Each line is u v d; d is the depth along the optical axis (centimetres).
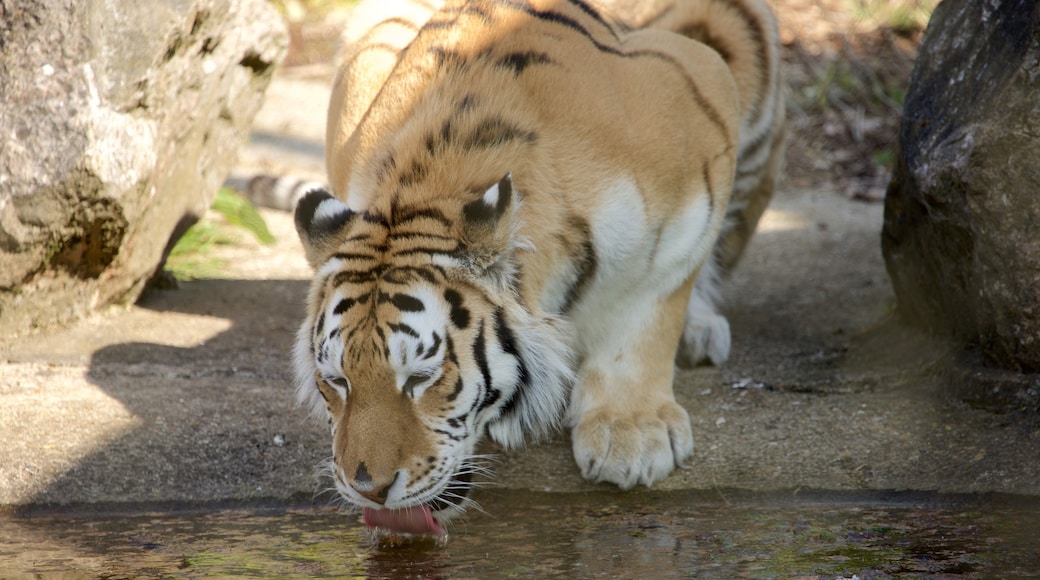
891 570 535
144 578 556
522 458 696
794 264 1126
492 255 561
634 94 671
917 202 750
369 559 576
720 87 739
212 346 886
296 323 954
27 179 794
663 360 714
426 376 549
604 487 668
